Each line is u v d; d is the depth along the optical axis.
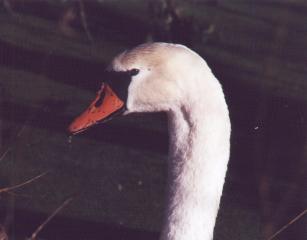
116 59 1.39
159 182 2.50
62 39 3.60
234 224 2.27
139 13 4.02
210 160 1.36
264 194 2.04
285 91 2.91
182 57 1.36
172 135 1.38
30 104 2.84
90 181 2.46
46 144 2.60
